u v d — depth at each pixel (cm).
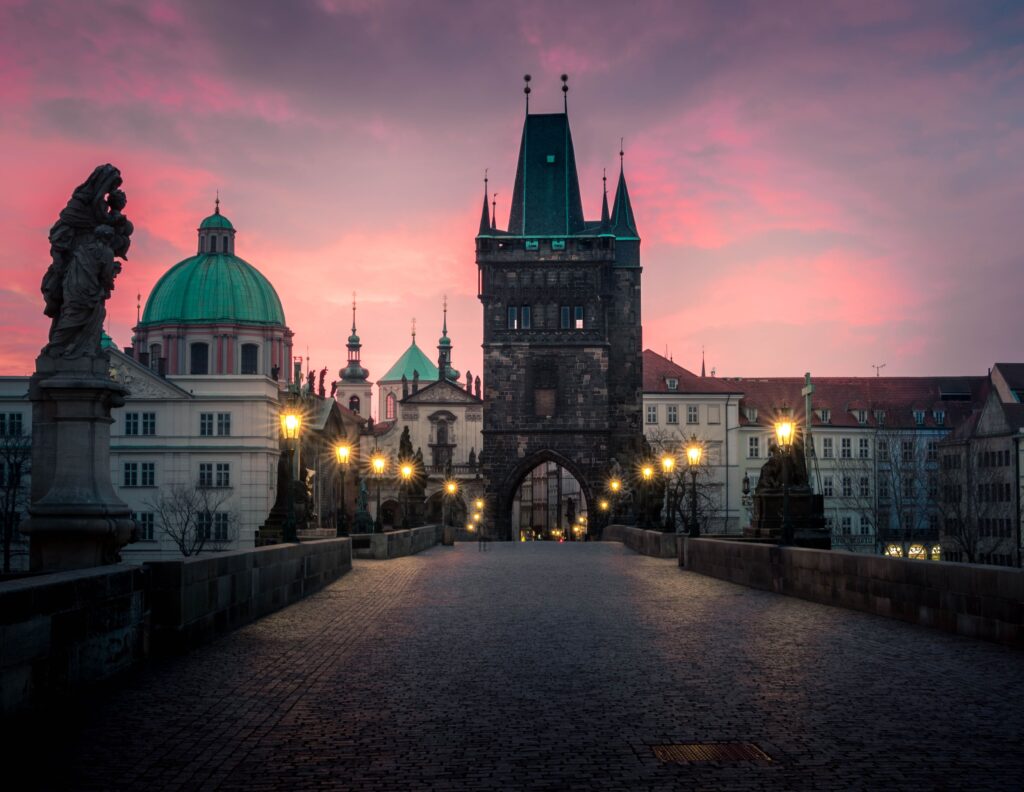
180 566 1684
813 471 12825
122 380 9806
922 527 12075
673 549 4997
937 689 1377
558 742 1120
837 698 1327
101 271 1889
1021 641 1673
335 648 1778
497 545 7381
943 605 1922
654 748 1092
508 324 10488
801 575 2652
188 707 1299
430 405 15138
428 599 2691
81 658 1345
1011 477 10225
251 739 1141
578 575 3653
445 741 1128
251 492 9769
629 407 10762
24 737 1151
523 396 10419
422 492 7344
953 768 1005
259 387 9906
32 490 1838
